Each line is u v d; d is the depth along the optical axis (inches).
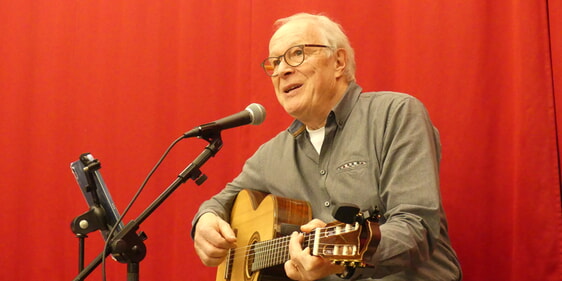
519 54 99.6
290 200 93.7
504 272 101.0
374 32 115.0
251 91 124.6
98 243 136.0
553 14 98.3
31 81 145.6
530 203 97.4
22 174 144.3
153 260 130.2
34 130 144.3
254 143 123.5
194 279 126.1
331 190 91.8
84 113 140.0
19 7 147.6
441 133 107.0
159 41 135.1
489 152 103.4
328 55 95.9
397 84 113.0
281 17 123.1
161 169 131.2
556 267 95.6
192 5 131.7
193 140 129.0
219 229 97.2
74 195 139.2
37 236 141.6
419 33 110.2
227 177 126.0
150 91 134.5
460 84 106.1
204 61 129.9
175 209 129.6
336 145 93.8
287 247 82.3
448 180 105.7
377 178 87.9
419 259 76.0
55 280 139.2
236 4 129.3
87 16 142.3
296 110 95.5
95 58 140.6
